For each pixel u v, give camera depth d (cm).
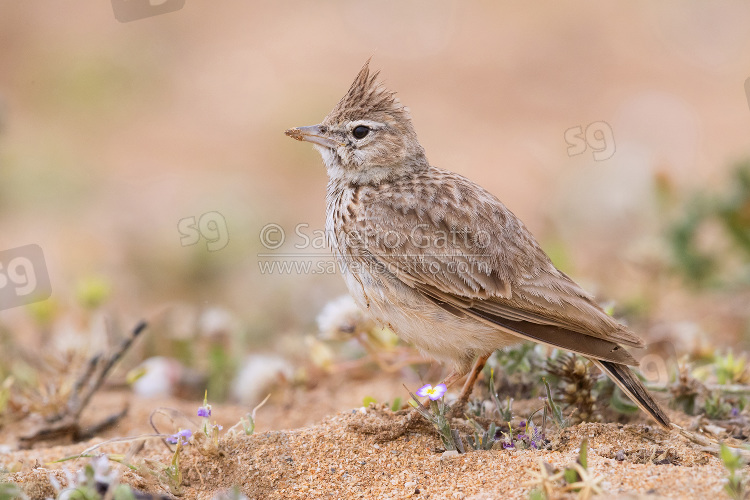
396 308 860
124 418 1043
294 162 2328
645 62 2673
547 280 838
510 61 2734
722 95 2431
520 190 2028
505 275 832
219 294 1566
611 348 780
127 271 1631
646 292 1360
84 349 1133
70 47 2761
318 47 2839
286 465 757
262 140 2428
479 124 2394
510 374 916
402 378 1122
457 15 2967
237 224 1714
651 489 642
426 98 2541
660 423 753
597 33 2838
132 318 1345
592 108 2441
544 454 732
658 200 1441
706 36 2748
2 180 2086
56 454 877
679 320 1277
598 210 1680
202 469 762
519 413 864
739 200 1337
